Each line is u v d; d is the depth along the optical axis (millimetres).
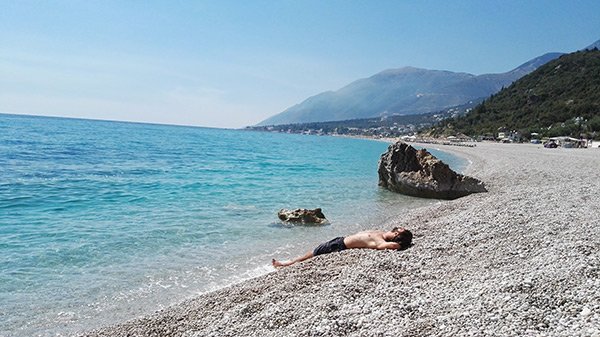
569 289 6391
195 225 15391
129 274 10336
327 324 6059
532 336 5109
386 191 26406
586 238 9602
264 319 6574
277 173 35562
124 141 76062
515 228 11438
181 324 7305
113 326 7453
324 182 30375
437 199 23672
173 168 35844
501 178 29344
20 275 9930
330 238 14141
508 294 6426
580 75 156750
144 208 18172
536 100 159875
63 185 23609
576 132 118812
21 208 17281
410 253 10148
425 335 5480
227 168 38125
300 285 8266
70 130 107562
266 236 14281
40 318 8000
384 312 6336
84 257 11383
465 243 10609
